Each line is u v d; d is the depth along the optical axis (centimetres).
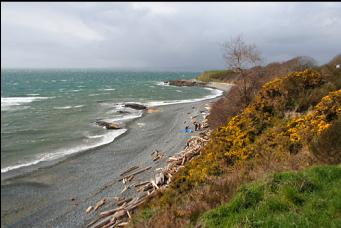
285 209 516
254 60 2738
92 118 4181
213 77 11306
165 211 764
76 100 6362
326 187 552
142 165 2131
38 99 6675
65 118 4241
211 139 1565
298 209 503
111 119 4072
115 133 3278
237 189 655
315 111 1154
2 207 1680
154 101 6028
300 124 1145
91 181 1961
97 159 2408
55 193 1830
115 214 1376
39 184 1975
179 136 2814
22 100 6506
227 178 838
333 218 454
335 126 785
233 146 1278
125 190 1712
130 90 8856
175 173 1585
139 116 4250
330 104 1134
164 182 1689
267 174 691
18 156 2561
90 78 17850
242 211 546
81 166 2269
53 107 5347
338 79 1445
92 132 3356
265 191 588
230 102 2562
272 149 1086
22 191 1878
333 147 747
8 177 2105
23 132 3419
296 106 1359
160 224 677
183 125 3328
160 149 2480
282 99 1458
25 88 9956
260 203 550
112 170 2122
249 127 1361
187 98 6588
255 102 1583
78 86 10812
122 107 5156
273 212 513
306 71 1545
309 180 576
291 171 662
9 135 3288
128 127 3550
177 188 1147
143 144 2730
